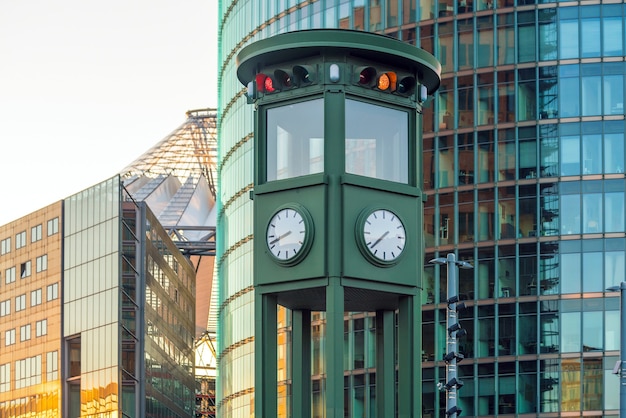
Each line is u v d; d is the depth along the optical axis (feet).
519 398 316.40
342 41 120.37
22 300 572.10
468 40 330.95
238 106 411.34
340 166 120.06
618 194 318.86
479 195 325.83
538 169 322.34
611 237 317.22
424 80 128.57
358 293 122.52
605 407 312.09
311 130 122.21
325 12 361.10
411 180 124.36
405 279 122.21
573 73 322.96
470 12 331.77
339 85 121.08
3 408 575.79
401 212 122.83
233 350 414.21
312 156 122.01
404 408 122.42
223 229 433.07
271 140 124.36
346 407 339.36
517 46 326.85
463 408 319.88
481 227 324.80
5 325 581.12
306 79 122.21
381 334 132.05
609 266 316.81
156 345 552.41
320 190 120.06
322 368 344.28
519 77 326.03
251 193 124.06
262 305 122.72
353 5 352.90
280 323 366.22
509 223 322.96
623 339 172.96
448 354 179.93
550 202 320.91
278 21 380.37
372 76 122.31
